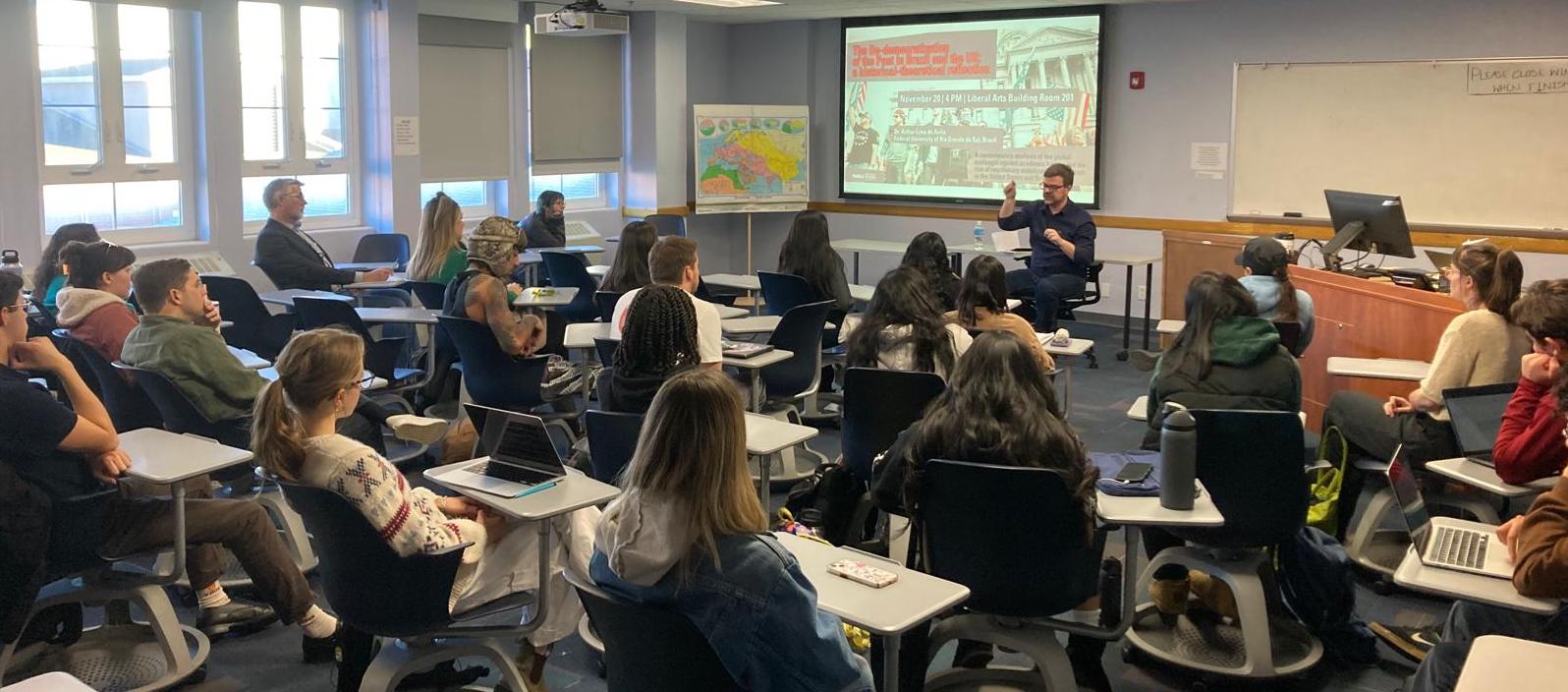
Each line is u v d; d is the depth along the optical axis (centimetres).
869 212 1052
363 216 846
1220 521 266
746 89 1095
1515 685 170
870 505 364
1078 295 771
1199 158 876
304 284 656
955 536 269
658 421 190
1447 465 325
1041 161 945
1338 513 416
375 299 661
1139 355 569
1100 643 303
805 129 1042
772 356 444
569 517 279
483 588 272
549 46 952
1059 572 264
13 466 281
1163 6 873
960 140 984
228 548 309
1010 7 926
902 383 368
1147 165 901
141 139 714
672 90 1017
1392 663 337
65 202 686
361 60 824
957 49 973
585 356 509
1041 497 256
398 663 265
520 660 288
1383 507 401
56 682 172
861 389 375
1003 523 262
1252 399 340
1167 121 886
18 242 652
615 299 531
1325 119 806
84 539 291
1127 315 791
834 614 212
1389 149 787
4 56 638
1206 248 741
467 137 904
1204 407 342
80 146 687
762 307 769
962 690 301
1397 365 445
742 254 1112
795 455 524
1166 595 346
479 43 900
